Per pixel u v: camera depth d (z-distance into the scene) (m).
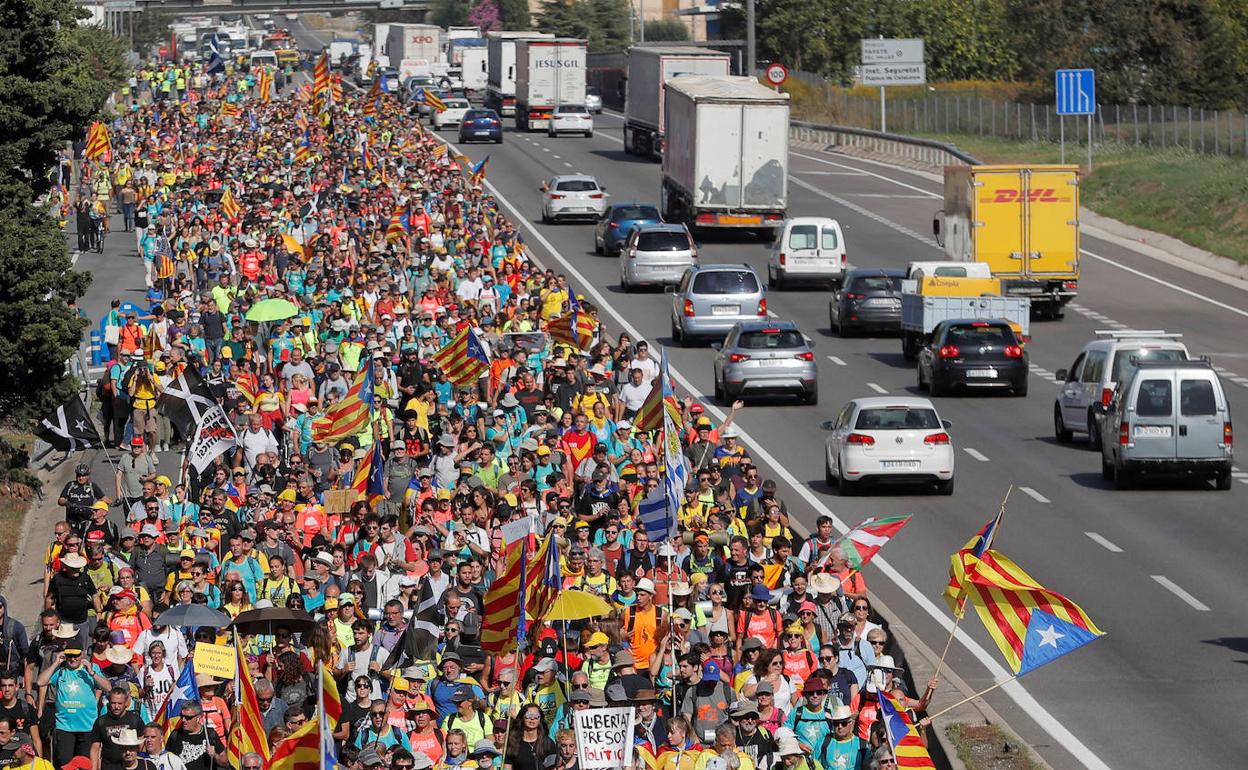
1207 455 87.12
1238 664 59.31
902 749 43.31
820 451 98.69
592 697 46.19
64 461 98.94
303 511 68.38
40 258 90.62
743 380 109.94
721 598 52.12
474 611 51.94
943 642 62.78
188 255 141.25
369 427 80.19
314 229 148.50
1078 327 141.50
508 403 87.62
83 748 49.28
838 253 156.88
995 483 90.38
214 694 47.56
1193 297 155.00
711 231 189.25
